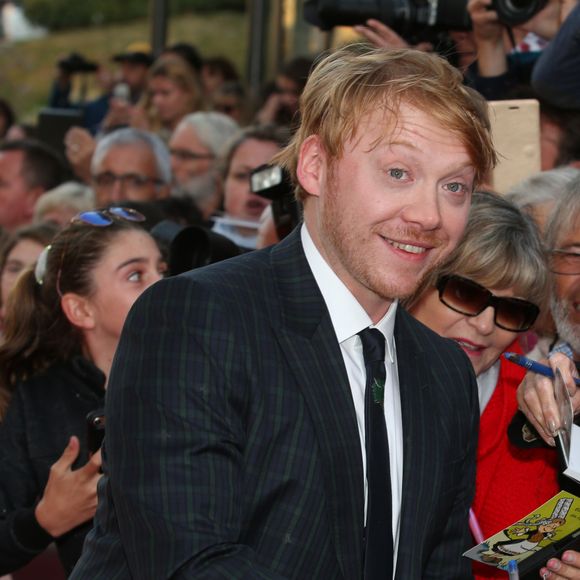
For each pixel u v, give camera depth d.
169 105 11.09
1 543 4.01
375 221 2.77
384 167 2.75
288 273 2.95
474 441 3.25
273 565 2.72
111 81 14.17
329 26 5.80
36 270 4.42
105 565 2.91
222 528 2.65
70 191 7.99
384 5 5.65
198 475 2.67
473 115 2.81
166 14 15.02
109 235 4.38
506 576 3.92
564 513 3.12
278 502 2.75
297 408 2.78
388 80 2.78
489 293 4.10
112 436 2.79
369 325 2.98
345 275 2.93
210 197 8.37
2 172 9.12
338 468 2.77
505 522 4.01
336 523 2.76
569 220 4.30
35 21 20.19
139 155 8.14
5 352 4.38
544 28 5.79
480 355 4.21
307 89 2.94
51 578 5.11
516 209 4.23
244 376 2.76
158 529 2.64
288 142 3.29
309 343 2.86
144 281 4.38
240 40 19.12
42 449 4.19
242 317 2.82
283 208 4.49
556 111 5.88
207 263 4.23
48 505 3.94
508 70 6.02
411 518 2.92
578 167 5.88
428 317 4.22
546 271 4.18
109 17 20.19
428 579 3.16
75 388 4.32
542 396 3.36
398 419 3.06
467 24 5.71
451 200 2.83
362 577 2.80
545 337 4.64
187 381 2.72
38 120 10.80
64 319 4.41
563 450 3.18
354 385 2.96
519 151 5.07
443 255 2.87
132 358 2.80
